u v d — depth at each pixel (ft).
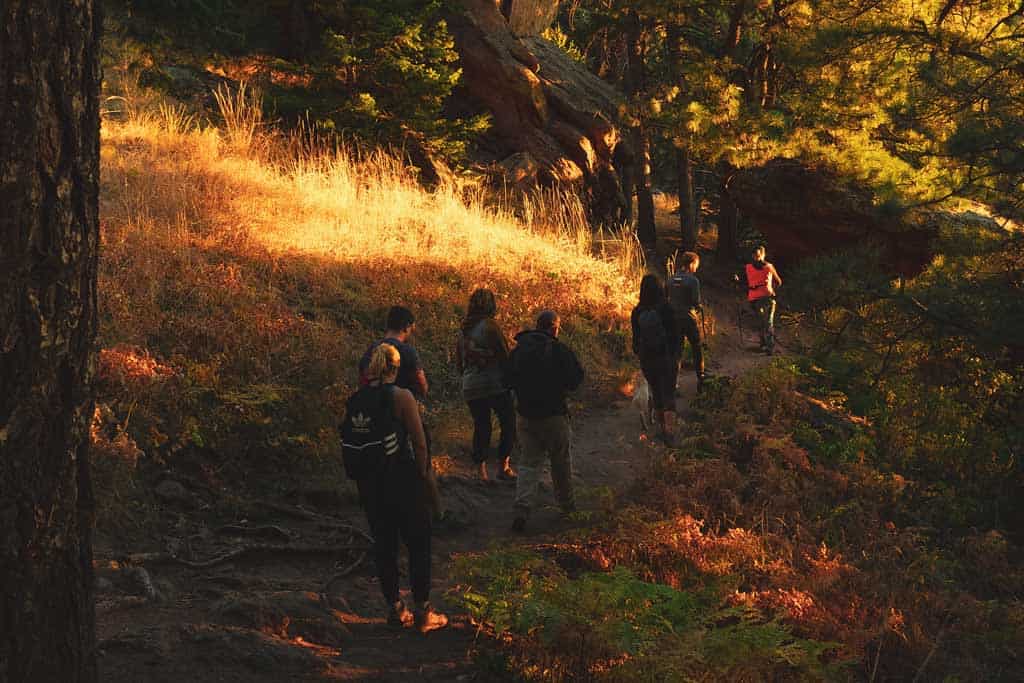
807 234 61.26
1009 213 33.71
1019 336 31.50
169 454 20.27
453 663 14.34
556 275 43.55
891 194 38.52
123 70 47.01
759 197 62.59
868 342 36.01
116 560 16.43
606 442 30.81
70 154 8.16
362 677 13.38
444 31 50.34
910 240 54.80
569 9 87.51
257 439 22.48
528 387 21.90
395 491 15.46
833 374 39.24
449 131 52.85
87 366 8.61
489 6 62.44
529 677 13.67
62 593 8.47
